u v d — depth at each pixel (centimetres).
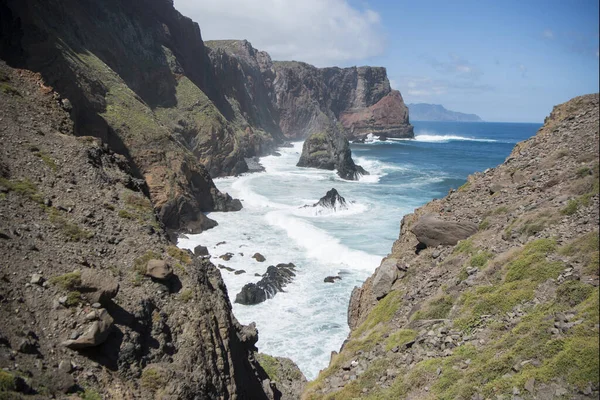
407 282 1764
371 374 1287
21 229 1520
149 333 1359
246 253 3700
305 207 5053
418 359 1224
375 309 1741
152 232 1920
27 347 1065
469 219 1806
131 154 4528
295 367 2075
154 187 4397
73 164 2141
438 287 1543
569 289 1031
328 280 3080
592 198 1353
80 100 4366
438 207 2112
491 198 1867
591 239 1144
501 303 1198
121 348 1235
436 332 1278
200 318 1514
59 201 1839
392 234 4034
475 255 1526
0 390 883
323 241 3825
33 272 1330
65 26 5759
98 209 1908
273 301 2805
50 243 1530
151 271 1566
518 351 954
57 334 1163
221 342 1541
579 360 809
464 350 1113
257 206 5481
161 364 1280
